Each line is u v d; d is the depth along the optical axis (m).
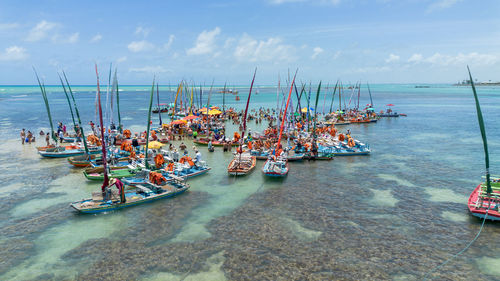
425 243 18.25
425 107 122.50
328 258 16.66
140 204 23.78
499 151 43.06
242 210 23.06
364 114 86.06
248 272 15.38
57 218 21.36
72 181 29.14
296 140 46.75
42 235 19.00
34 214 21.92
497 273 15.34
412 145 48.16
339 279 14.84
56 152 38.56
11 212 22.22
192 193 26.67
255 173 32.91
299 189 27.77
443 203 24.33
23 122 70.81
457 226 20.36
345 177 31.45
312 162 37.84
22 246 17.77
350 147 43.75
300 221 21.20
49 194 25.78
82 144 42.88
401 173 32.75
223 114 84.50
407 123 75.06
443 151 43.62
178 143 49.56
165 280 14.73
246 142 47.22
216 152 43.25
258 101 156.12
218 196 25.97
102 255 16.86
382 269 15.70
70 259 16.47
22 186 27.69
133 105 124.81
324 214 22.36
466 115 90.94
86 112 93.44
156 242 18.30
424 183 29.36
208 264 16.06
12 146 45.12
